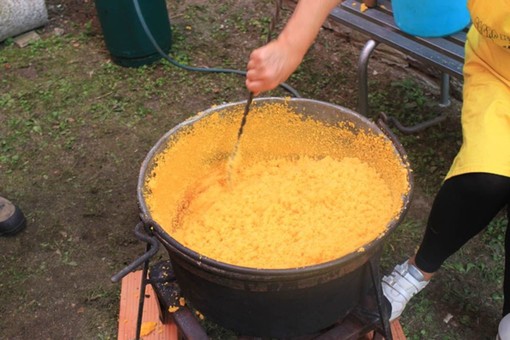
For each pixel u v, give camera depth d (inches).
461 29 78.5
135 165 92.5
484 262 74.9
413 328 68.0
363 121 55.5
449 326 68.0
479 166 53.1
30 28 124.6
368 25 84.0
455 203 55.7
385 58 109.3
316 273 42.8
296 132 60.9
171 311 57.1
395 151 52.4
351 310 53.9
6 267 77.5
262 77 45.1
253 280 42.9
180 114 102.4
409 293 62.1
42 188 89.2
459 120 96.4
